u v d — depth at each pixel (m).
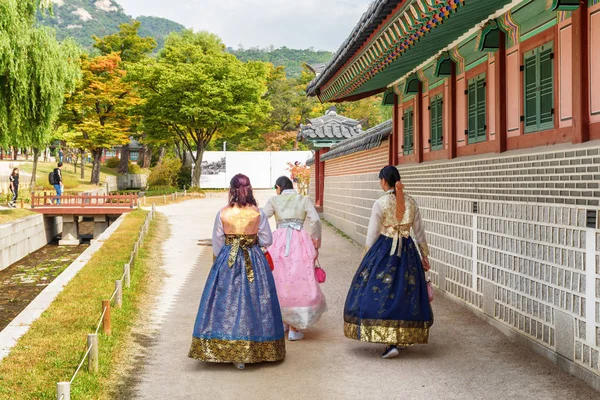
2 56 22.33
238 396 4.91
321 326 7.30
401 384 5.08
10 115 23.36
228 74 46.41
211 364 5.77
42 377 5.22
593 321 4.74
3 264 19.66
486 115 7.66
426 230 9.57
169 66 45.84
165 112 45.53
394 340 5.57
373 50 7.57
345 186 19.16
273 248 6.70
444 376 5.25
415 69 10.48
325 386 5.09
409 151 11.50
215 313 5.56
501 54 7.09
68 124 48.78
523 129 6.60
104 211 27.70
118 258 13.07
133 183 63.03
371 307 5.62
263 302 5.62
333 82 10.20
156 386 5.18
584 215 4.88
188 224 22.66
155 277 11.30
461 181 8.09
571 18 5.47
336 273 11.38
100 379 5.32
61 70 24.88
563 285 5.23
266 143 75.62
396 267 5.70
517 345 6.07
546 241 5.54
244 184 5.74
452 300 8.28
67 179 45.53
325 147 25.50
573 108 5.40
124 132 52.59
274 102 76.56
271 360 5.60
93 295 8.98
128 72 46.12
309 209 6.81
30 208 26.91
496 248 6.75
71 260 21.88
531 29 6.40
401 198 5.75
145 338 6.91
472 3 5.82
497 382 5.03
